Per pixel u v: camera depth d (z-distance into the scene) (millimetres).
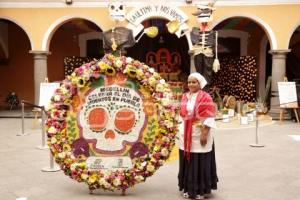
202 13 12875
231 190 5977
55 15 14398
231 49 18172
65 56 18609
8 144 9539
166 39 18672
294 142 9758
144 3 14023
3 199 5590
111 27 14273
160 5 14008
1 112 16141
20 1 14375
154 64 18750
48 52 14594
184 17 13992
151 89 5668
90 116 5734
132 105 5707
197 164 5477
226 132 11250
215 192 5879
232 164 7551
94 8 14297
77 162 5699
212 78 18266
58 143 5699
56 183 6324
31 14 14430
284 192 5895
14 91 18625
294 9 13828
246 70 16438
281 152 8617
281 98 13062
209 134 5461
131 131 5695
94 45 18625
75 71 5754
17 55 18562
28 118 14562
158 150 5590
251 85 16422
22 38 18484
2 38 18188
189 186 5512
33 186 6176
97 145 5723
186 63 18641
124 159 5695
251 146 9242
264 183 6336
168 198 5605
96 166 5707
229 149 8945
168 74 18453
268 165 7477
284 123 13086
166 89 5738
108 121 5719
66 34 18547
